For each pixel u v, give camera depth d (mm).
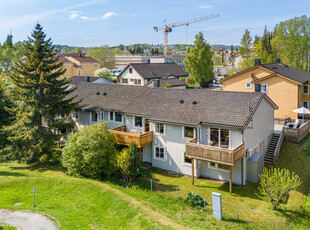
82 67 86938
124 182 23484
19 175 25391
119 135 27375
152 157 28141
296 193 21703
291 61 61344
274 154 27172
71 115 35781
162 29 177125
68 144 25594
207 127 24672
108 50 113250
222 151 21453
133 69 66375
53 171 26703
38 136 28141
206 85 68812
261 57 64500
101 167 24516
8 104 36156
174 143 26391
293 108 38406
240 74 43781
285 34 61938
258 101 25047
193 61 65938
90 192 21172
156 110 28266
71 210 18641
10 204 19406
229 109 24938
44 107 28469
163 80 59562
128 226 16656
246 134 23688
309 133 33594
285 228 17062
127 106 30766
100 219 17625
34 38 28453
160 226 16188
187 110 26594
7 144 32188
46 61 29203
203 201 19734
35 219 17219
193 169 23547
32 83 27641
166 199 20453
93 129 25531
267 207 19688
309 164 26547
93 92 36656
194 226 16391
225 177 24328
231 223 17078
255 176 23953
